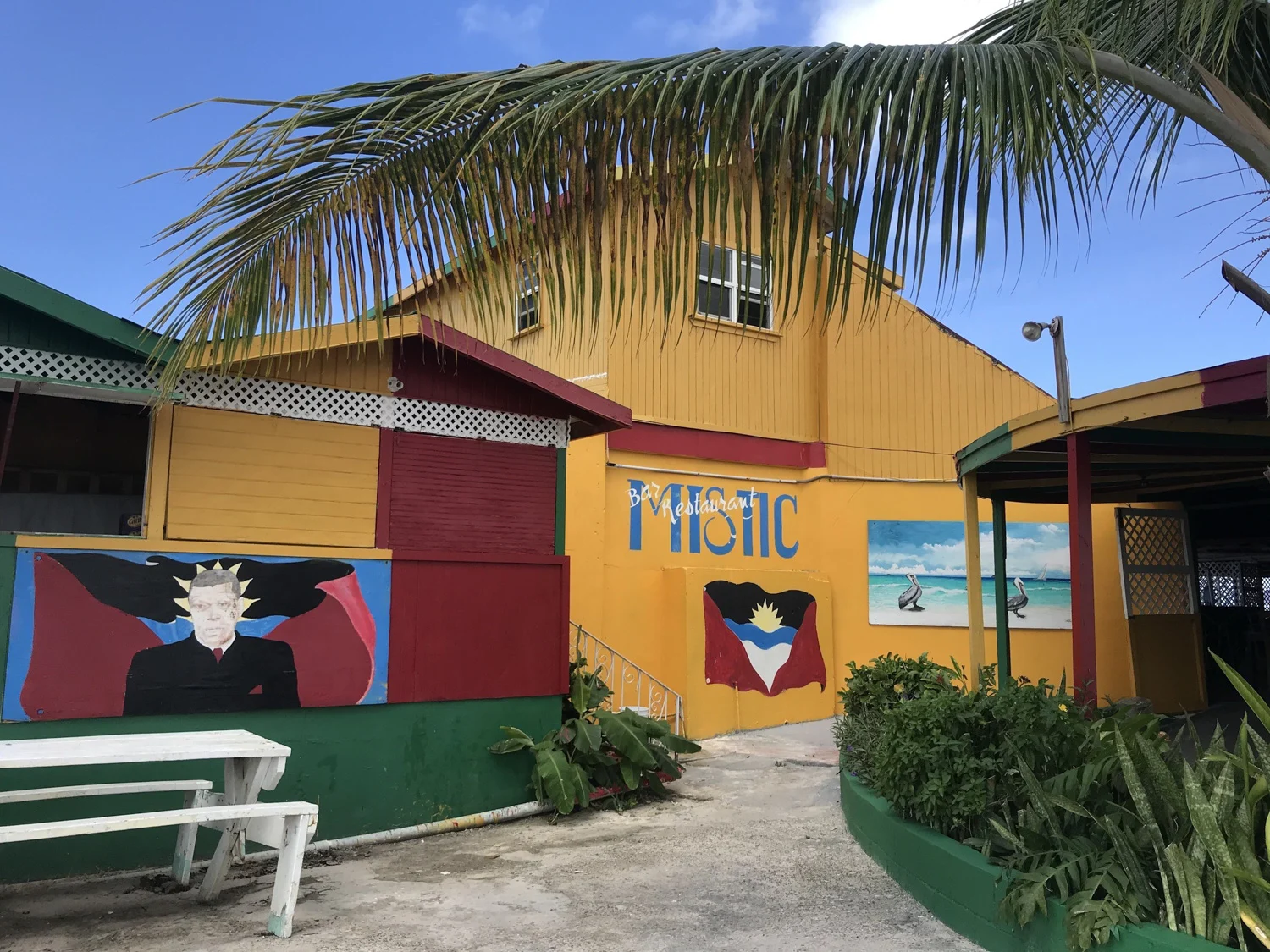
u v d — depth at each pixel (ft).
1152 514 39.96
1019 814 14.47
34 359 19.45
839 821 23.38
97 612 19.83
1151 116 13.56
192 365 19.79
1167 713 38.14
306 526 22.71
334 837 21.98
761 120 11.76
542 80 12.28
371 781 22.70
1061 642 40.75
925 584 42.70
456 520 24.85
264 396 22.52
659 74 12.00
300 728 21.95
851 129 11.69
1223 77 13.51
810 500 44.11
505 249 12.91
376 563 23.38
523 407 26.35
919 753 16.83
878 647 42.63
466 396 25.43
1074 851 13.29
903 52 11.93
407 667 23.49
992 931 14.06
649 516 39.24
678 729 36.32
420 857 20.74
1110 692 38.93
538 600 25.82
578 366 40.45
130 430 24.22
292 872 15.37
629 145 12.26
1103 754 14.47
